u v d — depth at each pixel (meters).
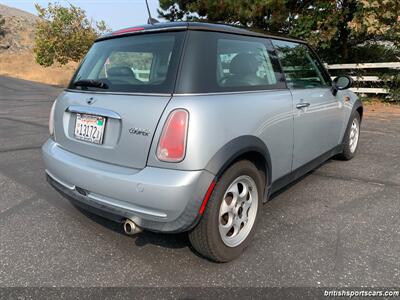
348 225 3.17
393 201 3.67
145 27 2.76
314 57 4.06
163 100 2.30
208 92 2.40
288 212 3.44
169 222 2.25
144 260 2.69
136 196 2.27
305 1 11.54
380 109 9.73
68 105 2.89
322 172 4.59
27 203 3.75
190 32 2.50
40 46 23.25
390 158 5.17
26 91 18.05
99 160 2.59
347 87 4.11
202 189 2.24
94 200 2.55
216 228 2.43
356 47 12.84
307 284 2.37
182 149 2.21
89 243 2.94
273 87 3.07
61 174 2.80
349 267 2.54
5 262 2.67
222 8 12.23
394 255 2.69
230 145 2.39
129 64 2.65
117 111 2.45
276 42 3.35
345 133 4.67
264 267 2.56
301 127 3.37
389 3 9.22
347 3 10.64
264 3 10.80
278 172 3.13
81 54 23.81
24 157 5.53
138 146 2.33
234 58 2.73
